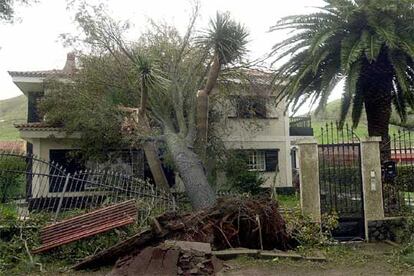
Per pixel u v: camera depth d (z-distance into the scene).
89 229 8.95
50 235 9.00
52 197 11.08
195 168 12.61
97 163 17.94
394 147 11.74
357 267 7.87
